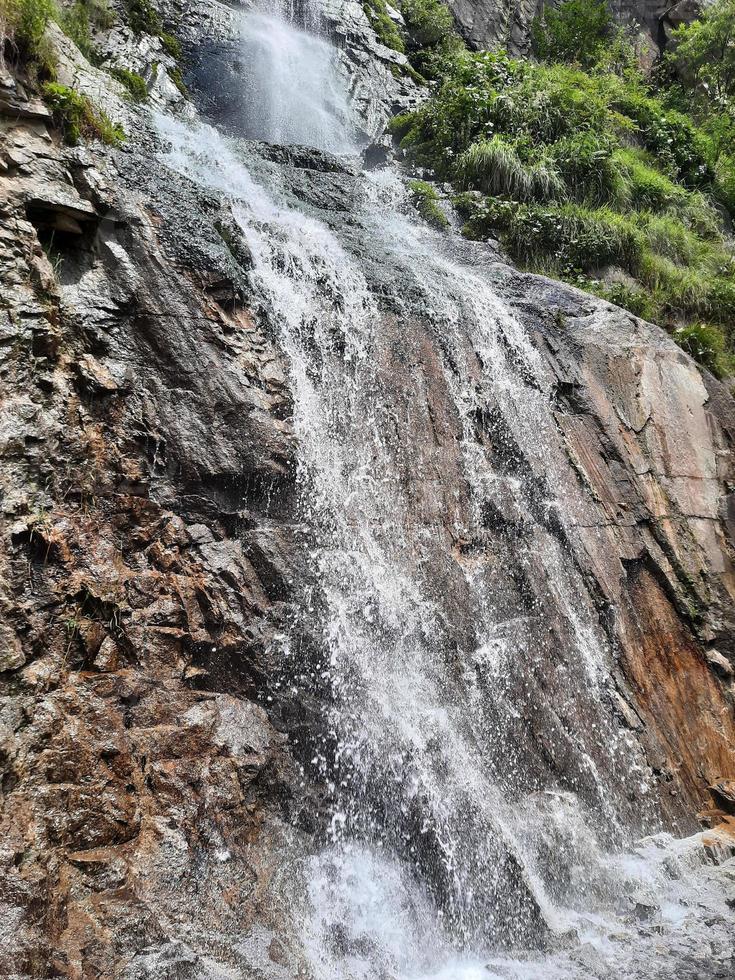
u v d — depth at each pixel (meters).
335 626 5.31
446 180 11.97
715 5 19.50
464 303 8.02
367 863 4.64
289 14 14.45
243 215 7.36
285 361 6.30
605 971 4.35
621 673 6.72
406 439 6.71
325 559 5.56
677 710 6.90
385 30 16.20
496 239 10.74
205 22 12.71
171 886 3.98
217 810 4.38
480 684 5.73
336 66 14.50
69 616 4.50
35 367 5.00
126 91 8.63
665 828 6.04
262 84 13.04
